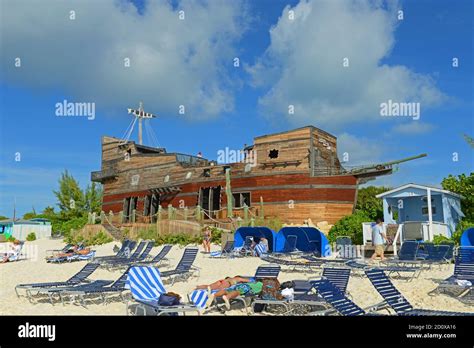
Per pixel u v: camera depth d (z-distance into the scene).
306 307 8.91
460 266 10.71
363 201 43.25
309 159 28.95
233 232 24.11
